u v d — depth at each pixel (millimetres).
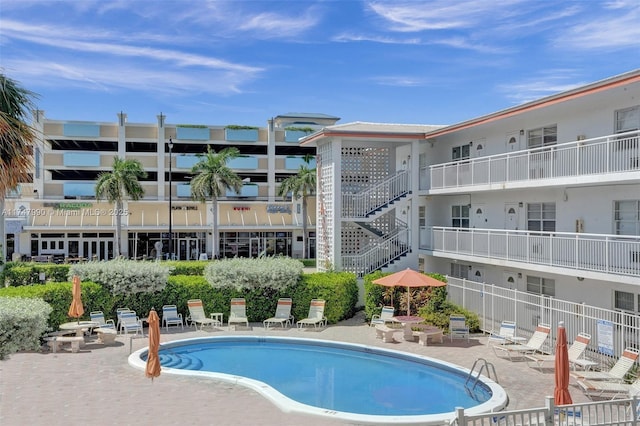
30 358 19328
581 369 18094
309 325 26250
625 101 20047
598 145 20844
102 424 12758
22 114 13523
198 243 65125
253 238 67062
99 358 19406
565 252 20781
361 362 20500
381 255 31031
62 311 22688
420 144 34562
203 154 66562
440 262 32750
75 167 67438
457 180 28172
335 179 30719
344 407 15477
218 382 16562
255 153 76438
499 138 27469
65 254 61000
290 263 27953
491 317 23828
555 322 20359
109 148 71312
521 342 20844
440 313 24500
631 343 18062
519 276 25891
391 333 22719
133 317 23531
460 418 10133
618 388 14727
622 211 20672
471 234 26344
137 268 25094
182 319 26094
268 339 23438
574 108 22547
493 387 15992
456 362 19469
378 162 33344
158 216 63812
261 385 15844
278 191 70062
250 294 26672
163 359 20594
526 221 25719
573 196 22875
